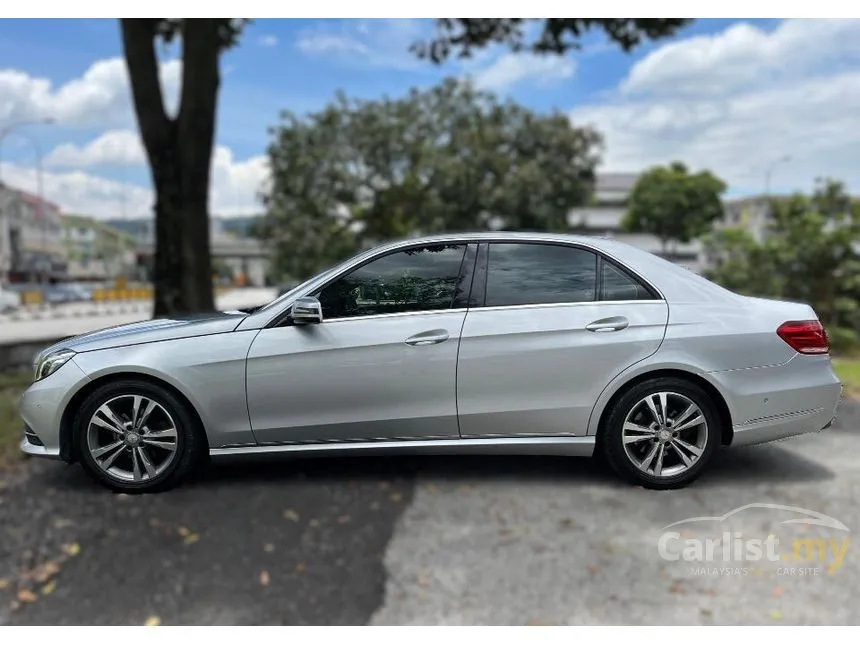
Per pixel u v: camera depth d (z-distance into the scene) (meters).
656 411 4.21
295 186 34.88
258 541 3.57
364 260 4.32
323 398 4.18
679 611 2.93
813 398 4.26
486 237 4.38
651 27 11.17
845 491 4.26
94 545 3.54
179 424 4.19
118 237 114.06
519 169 35.59
